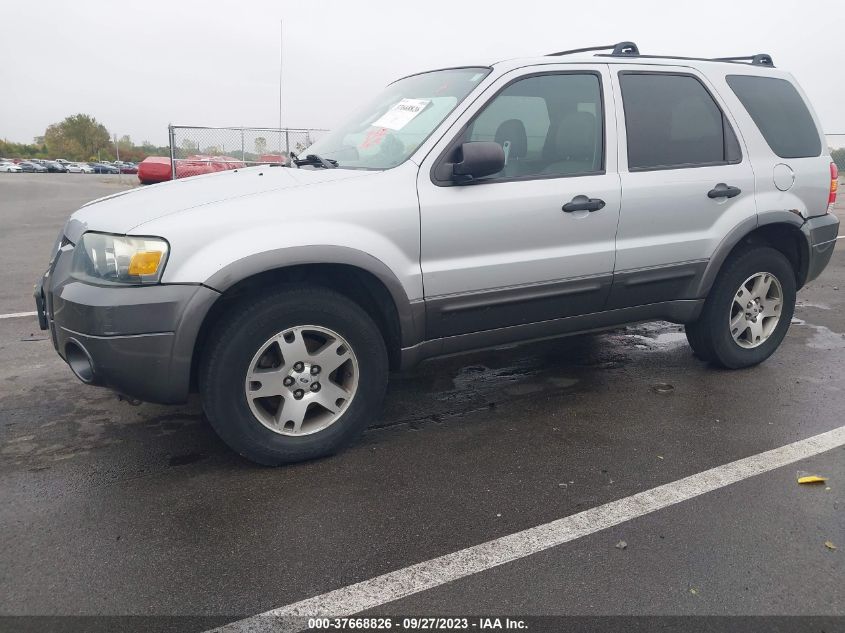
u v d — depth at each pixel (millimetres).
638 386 4352
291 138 13852
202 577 2438
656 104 4055
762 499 2947
